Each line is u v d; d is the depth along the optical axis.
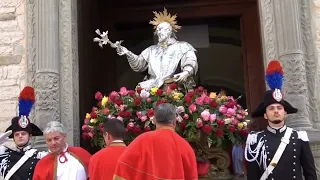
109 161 3.99
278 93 4.21
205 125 5.12
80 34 6.74
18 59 6.29
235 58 8.12
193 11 8.08
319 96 5.64
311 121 5.54
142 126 5.37
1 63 6.31
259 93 7.51
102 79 7.81
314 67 5.70
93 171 4.01
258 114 4.46
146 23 8.24
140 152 3.56
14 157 4.71
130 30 8.34
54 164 4.44
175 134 3.71
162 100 5.34
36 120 5.84
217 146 5.30
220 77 8.10
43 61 5.99
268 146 4.10
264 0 5.98
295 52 5.57
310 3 5.88
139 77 7.95
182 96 5.46
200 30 8.23
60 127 4.53
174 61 6.19
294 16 5.68
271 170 4.04
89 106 6.91
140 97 5.48
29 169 4.65
